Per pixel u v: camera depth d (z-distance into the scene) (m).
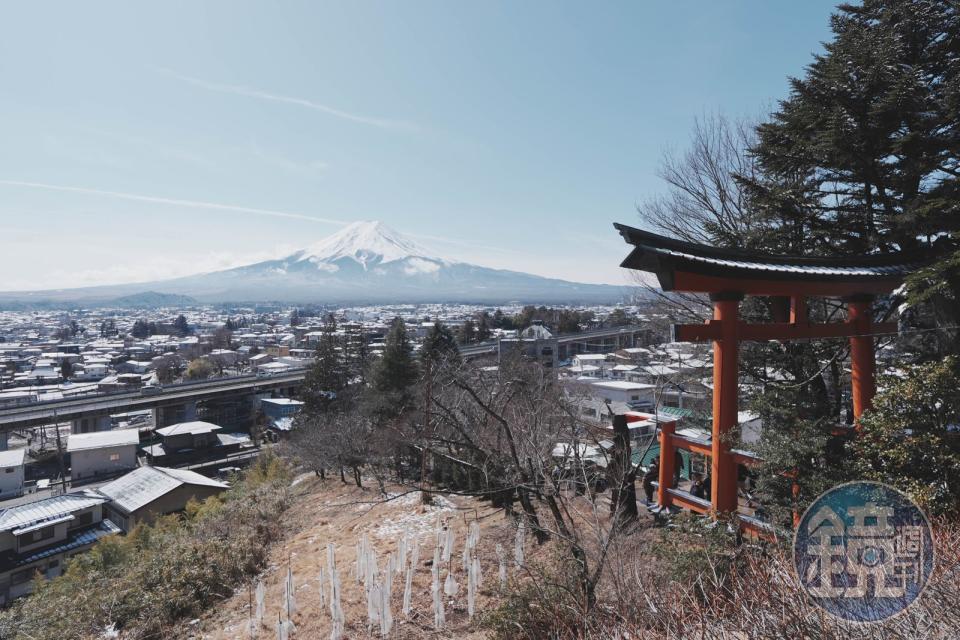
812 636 2.73
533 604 6.27
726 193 13.41
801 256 7.44
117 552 17.86
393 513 12.98
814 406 7.27
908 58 9.17
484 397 8.53
